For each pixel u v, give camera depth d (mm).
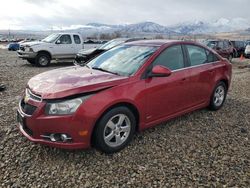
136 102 3977
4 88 7910
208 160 3787
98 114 3568
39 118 3492
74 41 15602
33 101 3619
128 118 3971
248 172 3510
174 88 4559
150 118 4309
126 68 4328
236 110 6000
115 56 4863
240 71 14000
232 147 4203
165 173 3455
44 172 3443
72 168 3529
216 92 5773
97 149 3863
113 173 3441
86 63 5207
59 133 3498
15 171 3461
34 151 3914
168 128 4836
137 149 4047
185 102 4914
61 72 4363
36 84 3873
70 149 3861
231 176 3412
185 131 4738
